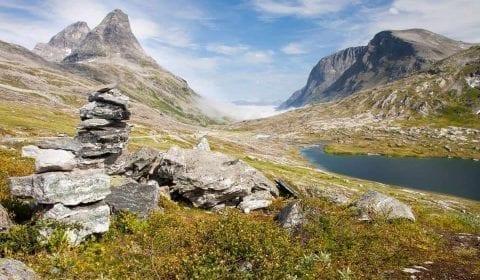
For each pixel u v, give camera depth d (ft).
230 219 66.80
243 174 109.81
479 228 103.91
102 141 99.55
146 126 546.67
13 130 243.81
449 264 67.15
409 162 560.61
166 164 106.73
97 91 100.53
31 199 69.15
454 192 350.02
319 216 76.69
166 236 63.98
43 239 56.49
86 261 54.75
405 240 78.69
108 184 67.00
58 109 579.89
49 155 65.31
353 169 485.56
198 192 101.60
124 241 63.82
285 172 308.40
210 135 647.97
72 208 62.75
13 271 43.80
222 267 48.08
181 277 47.44
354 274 56.70
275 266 49.49
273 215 93.35
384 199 98.73
